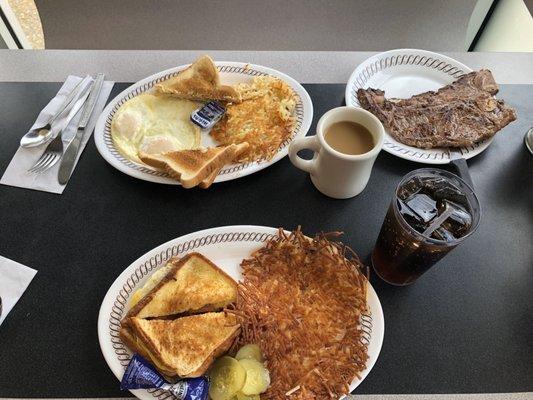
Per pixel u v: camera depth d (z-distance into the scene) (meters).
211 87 0.62
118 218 0.53
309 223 0.53
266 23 1.11
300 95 0.63
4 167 0.58
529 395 0.42
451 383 0.43
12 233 0.52
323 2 1.11
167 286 0.44
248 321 0.43
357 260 0.47
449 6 1.11
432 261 0.42
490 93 0.63
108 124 0.60
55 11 1.07
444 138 0.58
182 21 1.11
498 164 0.59
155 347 0.40
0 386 0.42
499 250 0.52
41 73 0.69
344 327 0.44
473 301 0.48
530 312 0.47
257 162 0.56
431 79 0.67
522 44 1.02
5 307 0.46
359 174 0.50
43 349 0.44
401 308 0.47
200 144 0.59
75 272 0.49
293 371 0.41
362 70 0.66
